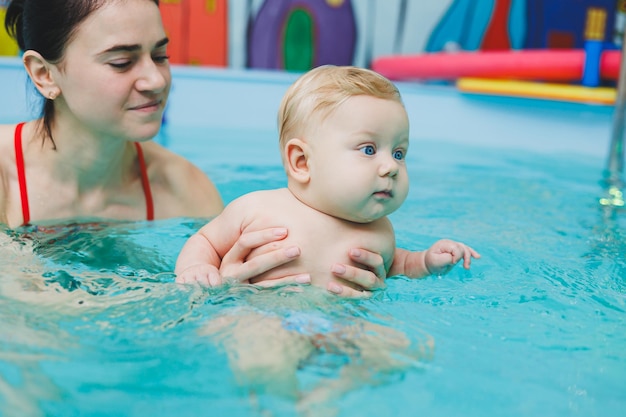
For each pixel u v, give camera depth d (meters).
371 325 1.21
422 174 2.69
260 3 4.46
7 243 1.57
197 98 3.57
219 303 1.25
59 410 0.93
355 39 4.66
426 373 1.06
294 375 1.03
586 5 4.93
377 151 1.40
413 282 1.47
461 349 1.14
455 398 1.00
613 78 3.43
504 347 1.16
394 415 0.95
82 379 1.01
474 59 3.89
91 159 1.72
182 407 0.95
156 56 1.60
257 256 1.39
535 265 1.59
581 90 3.32
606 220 2.04
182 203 1.90
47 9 1.52
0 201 1.72
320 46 4.61
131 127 1.59
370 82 1.45
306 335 1.14
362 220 1.44
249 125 3.63
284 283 1.36
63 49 1.53
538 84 3.49
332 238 1.43
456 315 1.28
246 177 2.45
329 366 1.07
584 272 1.54
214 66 4.45
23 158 1.74
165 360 1.06
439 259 1.47
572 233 1.88
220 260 1.51
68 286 1.32
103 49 1.51
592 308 1.34
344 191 1.39
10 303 1.22
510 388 1.03
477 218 2.04
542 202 2.27
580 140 3.33
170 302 1.25
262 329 1.14
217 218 1.54
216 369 1.04
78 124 1.66
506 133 3.53
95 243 1.62
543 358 1.12
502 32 4.83
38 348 1.08
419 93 3.61
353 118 1.39
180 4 4.32
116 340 1.12
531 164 2.96
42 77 1.62
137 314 1.20
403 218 2.02
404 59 4.25
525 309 1.32
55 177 1.75
